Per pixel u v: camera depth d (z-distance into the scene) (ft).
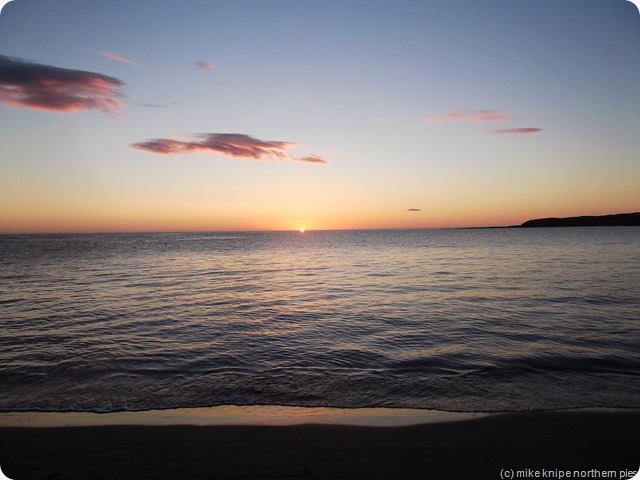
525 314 41.96
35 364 26.53
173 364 26.71
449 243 231.09
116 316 42.09
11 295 55.88
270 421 18.28
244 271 93.15
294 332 35.42
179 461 14.82
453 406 19.94
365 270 93.04
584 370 25.34
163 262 119.44
